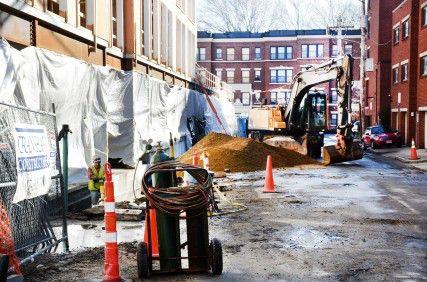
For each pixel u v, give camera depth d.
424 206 11.98
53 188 8.42
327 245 8.17
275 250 7.85
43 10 12.58
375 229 9.40
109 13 18.06
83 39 15.65
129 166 18.59
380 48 47.47
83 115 14.82
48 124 8.12
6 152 6.45
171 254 6.39
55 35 13.65
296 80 28.83
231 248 7.98
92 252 7.69
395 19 41.44
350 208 11.73
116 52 18.97
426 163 24.03
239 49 73.12
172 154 12.47
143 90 20.56
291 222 10.09
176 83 31.94
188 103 32.88
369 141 36.31
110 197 6.18
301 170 21.28
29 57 11.27
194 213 6.40
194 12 38.50
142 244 6.45
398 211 11.31
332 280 6.30
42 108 12.17
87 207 12.14
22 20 11.62
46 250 7.67
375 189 15.12
